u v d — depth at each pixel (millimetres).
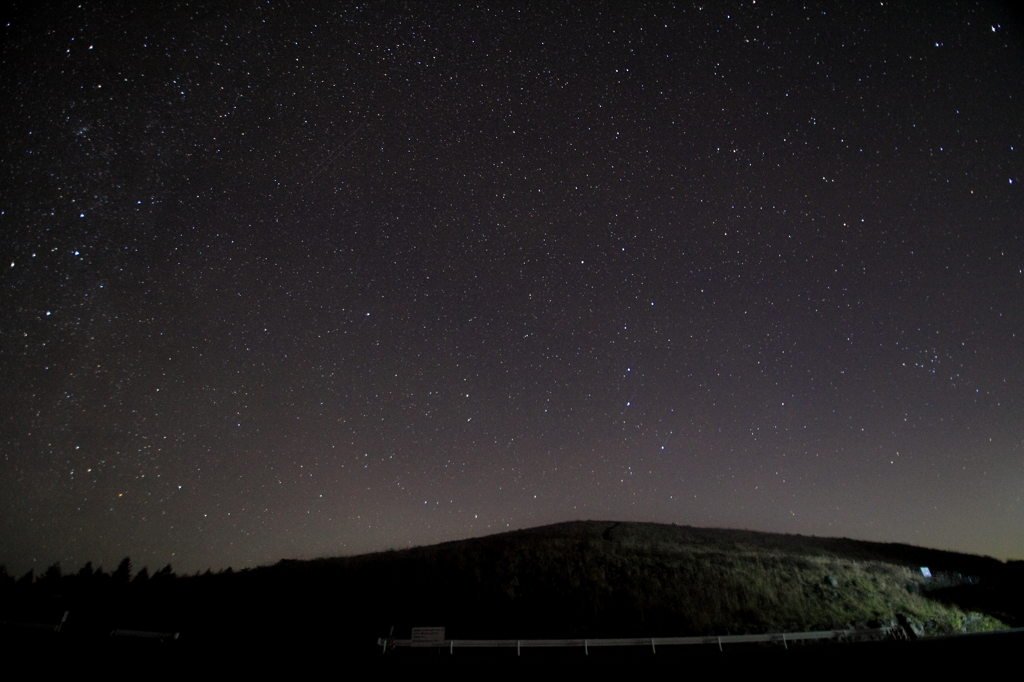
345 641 18422
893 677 10234
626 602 21703
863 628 17203
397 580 25422
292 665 13805
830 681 10375
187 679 11922
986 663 10633
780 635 16281
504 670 13172
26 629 17125
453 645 16469
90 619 21031
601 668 13078
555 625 20094
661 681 11438
